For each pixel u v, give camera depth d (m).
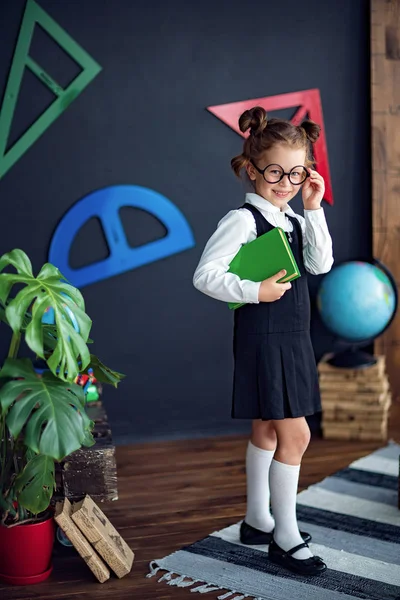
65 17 3.29
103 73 3.35
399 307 3.66
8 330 3.34
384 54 3.53
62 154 3.36
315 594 2.06
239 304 2.18
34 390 1.93
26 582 2.16
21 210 3.34
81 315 2.04
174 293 3.53
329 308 3.36
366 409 3.43
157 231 3.48
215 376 3.61
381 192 3.59
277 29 3.48
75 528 2.14
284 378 2.16
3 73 3.26
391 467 3.05
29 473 2.01
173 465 3.17
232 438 3.55
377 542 2.38
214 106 3.46
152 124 3.42
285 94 3.51
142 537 2.46
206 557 2.29
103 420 2.51
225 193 3.53
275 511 2.22
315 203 2.17
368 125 3.62
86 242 3.41
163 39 3.39
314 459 3.20
